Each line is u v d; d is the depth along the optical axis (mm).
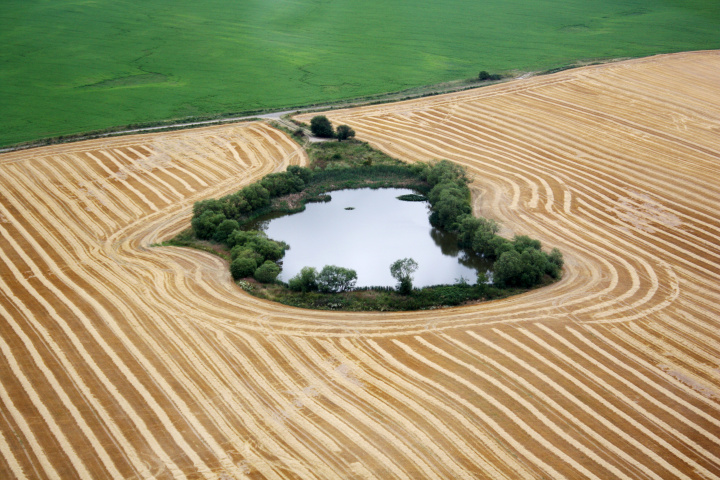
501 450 39688
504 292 60312
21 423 42188
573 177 85625
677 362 48875
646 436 41125
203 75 134750
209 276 63250
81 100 118188
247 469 38250
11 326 53344
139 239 71188
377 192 84312
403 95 121125
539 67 138625
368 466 38375
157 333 52656
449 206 74125
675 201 78875
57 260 65750
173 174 87312
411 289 59875
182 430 41531
